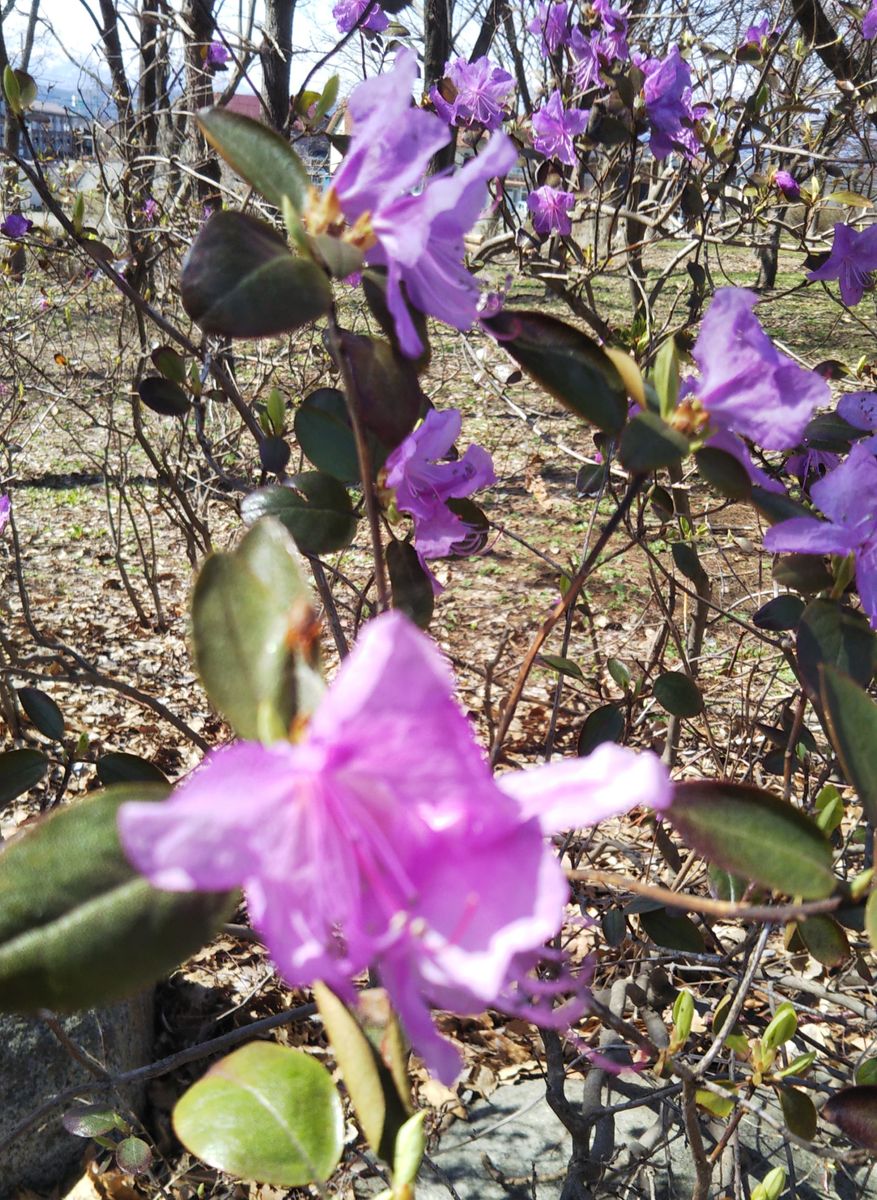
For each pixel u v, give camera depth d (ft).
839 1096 0.51
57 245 2.12
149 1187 1.27
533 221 1.60
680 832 0.42
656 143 1.60
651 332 1.28
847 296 1.04
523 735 1.99
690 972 1.33
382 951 0.27
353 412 0.44
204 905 0.34
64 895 0.33
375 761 0.27
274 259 0.42
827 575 0.57
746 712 1.32
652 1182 1.03
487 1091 1.36
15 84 0.87
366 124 0.39
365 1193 1.18
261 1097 0.40
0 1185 1.25
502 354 1.90
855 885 0.40
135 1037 1.41
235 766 0.26
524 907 0.28
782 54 2.13
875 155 2.20
